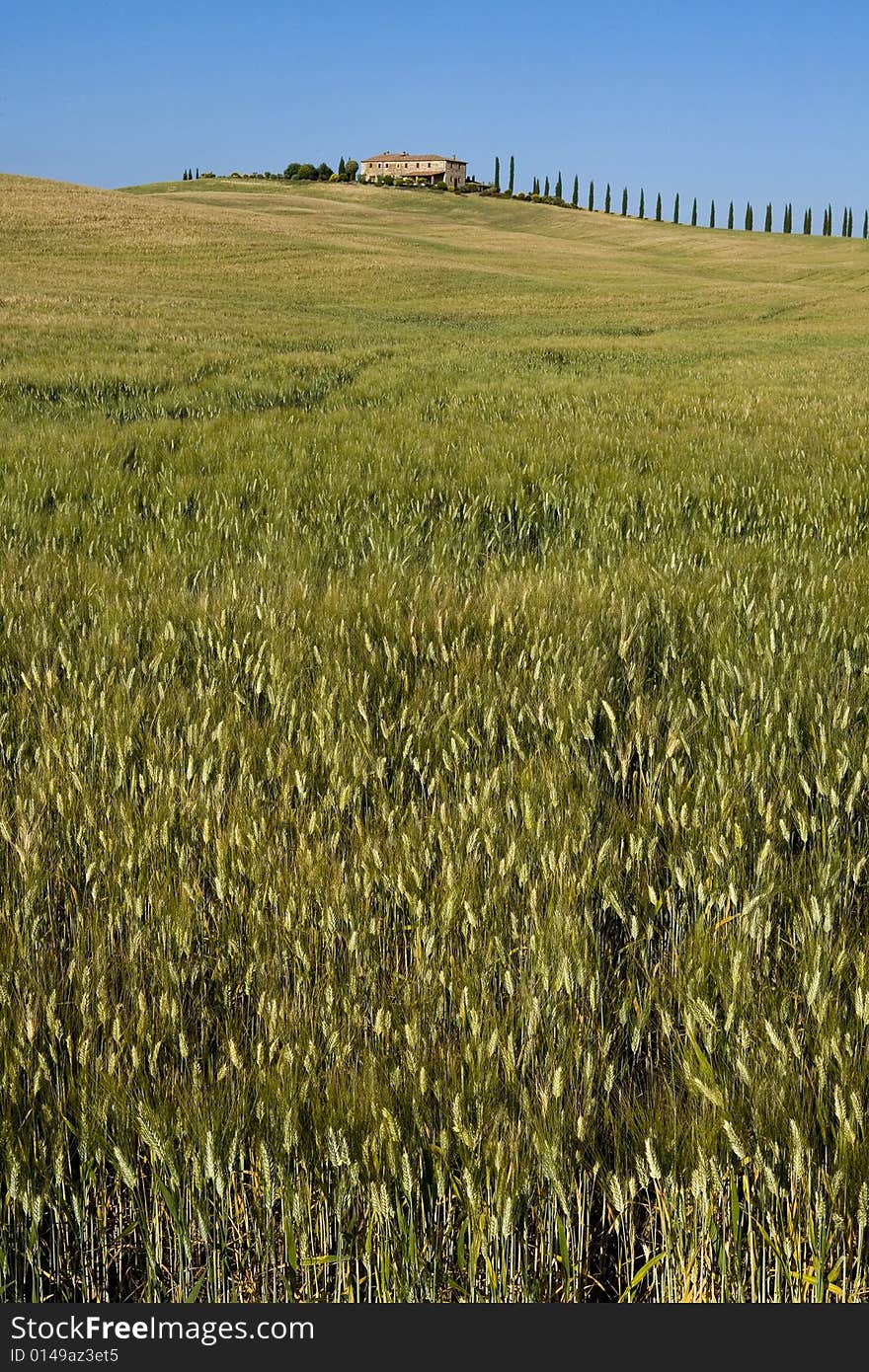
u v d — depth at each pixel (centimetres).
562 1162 204
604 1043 235
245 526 786
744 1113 213
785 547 711
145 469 1009
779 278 7356
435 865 301
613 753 386
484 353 2811
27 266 5281
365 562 673
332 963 259
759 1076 220
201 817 326
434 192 13975
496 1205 198
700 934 264
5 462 1007
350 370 2197
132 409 1526
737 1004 240
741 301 5722
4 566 633
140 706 402
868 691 423
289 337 3056
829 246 10431
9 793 352
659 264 8450
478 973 253
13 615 529
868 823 339
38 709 414
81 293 4191
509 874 290
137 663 475
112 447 1106
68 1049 228
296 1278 207
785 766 356
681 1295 199
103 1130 214
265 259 6412
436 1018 244
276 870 293
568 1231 205
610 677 452
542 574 627
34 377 1745
